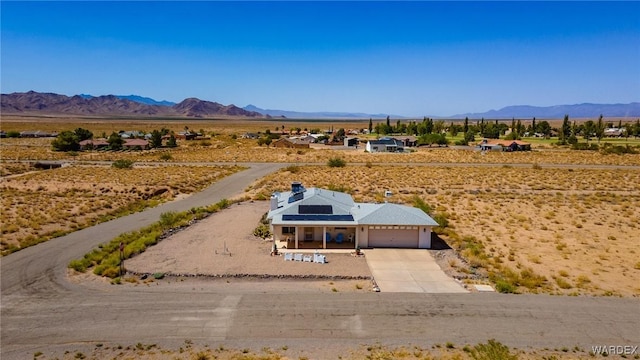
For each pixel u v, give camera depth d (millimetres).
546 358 19297
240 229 41156
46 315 23062
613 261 33156
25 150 132875
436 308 23984
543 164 101625
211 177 79875
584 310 23812
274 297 25359
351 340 20688
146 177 77812
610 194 62000
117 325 22031
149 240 36094
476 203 55438
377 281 28031
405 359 19109
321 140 183250
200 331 21469
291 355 19438
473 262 31750
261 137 191125
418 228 35438
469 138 185125
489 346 19969
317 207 36438
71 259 32438
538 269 31141
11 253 33906
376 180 75250
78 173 82438
